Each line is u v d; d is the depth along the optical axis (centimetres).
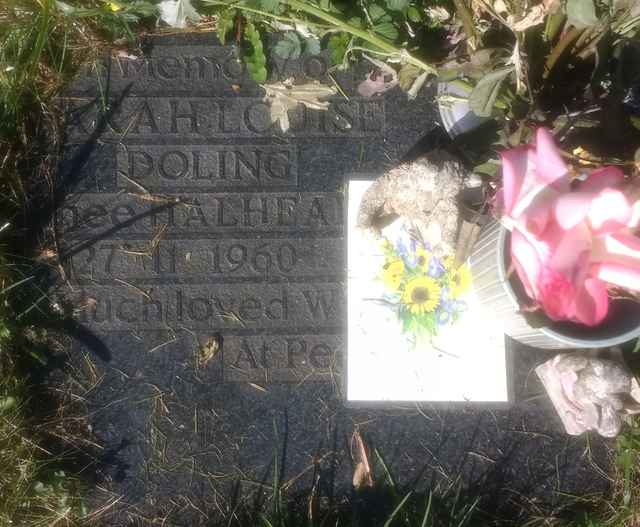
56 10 44
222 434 44
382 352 44
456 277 43
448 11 40
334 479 43
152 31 45
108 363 44
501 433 43
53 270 44
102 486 44
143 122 45
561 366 40
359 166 44
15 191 45
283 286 44
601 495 42
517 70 32
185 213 44
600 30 32
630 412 40
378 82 44
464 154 39
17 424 43
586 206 23
